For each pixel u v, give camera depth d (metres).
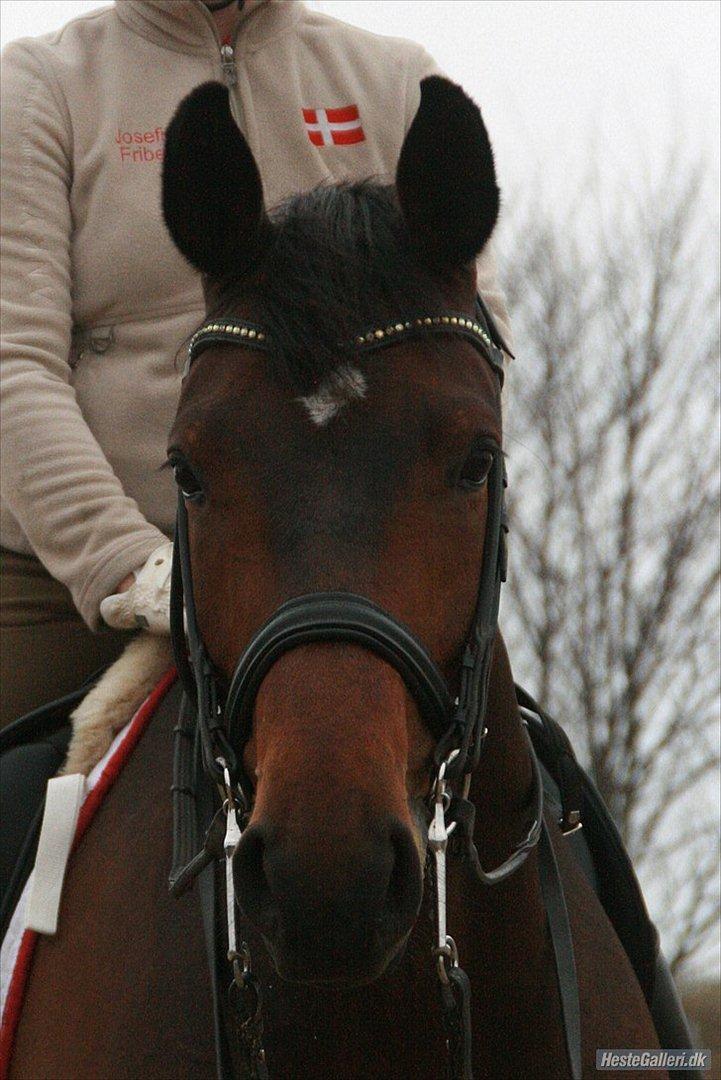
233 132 3.41
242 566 3.13
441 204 3.43
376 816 2.81
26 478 4.34
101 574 4.22
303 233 3.31
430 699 3.13
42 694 4.81
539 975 3.65
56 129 4.78
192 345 3.44
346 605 3.03
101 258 4.71
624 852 4.32
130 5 4.93
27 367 4.49
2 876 4.13
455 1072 3.29
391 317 3.26
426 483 3.16
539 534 14.30
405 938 2.90
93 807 4.05
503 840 3.64
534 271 15.66
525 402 14.95
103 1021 3.63
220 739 3.26
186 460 3.24
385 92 5.05
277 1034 3.48
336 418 3.15
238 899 2.86
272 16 4.96
